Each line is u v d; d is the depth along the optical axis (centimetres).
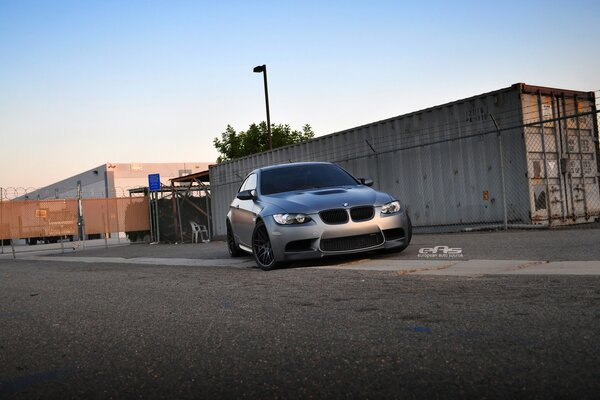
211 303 422
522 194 1026
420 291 402
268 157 1708
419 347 245
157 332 324
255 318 345
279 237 652
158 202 2203
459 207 1131
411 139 1225
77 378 236
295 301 401
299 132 3322
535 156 1035
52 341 321
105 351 284
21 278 815
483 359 218
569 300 327
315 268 621
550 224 1042
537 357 215
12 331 363
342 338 273
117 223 2086
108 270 867
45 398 212
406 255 688
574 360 208
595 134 1130
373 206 666
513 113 1032
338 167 827
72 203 1955
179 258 1051
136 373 237
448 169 1148
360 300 384
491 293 372
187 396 200
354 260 681
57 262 1242
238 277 605
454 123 1135
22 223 1830
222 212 2008
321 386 200
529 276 439
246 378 217
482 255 631
